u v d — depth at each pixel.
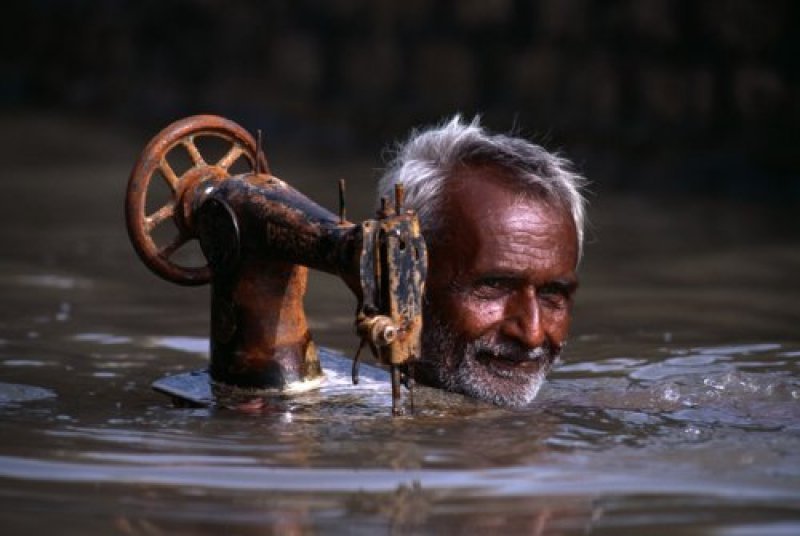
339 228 8.50
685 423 8.75
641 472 7.44
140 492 7.10
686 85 30.47
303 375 9.36
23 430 8.48
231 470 7.48
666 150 29.48
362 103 35.03
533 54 32.53
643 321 13.66
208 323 13.48
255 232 8.97
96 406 9.34
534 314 8.94
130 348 12.08
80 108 37.66
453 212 9.00
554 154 9.52
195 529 6.52
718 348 12.14
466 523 6.57
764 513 6.72
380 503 6.88
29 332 12.73
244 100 36.31
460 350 9.04
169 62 38.31
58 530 6.53
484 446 7.98
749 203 25.31
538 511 6.75
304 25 36.69
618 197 25.89
